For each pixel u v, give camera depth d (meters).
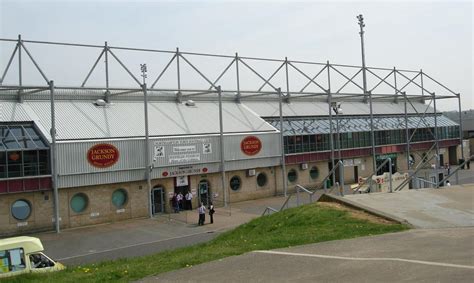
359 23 71.31
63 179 36.91
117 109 46.69
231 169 47.41
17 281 14.56
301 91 60.47
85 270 14.78
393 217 15.51
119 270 13.00
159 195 42.94
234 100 57.38
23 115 39.75
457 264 9.88
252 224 20.05
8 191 34.38
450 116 99.94
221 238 20.39
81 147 37.97
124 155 40.34
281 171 51.94
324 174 56.69
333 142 57.88
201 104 53.69
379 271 9.92
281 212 19.80
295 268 10.98
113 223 39.09
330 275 10.05
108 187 39.59
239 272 11.17
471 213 15.87
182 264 12.73
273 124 54.88
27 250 18.48
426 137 70.88
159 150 42.53
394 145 65.44
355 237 13.77
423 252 11.21
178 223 38.00
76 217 37.69
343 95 61.12
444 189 20.50
